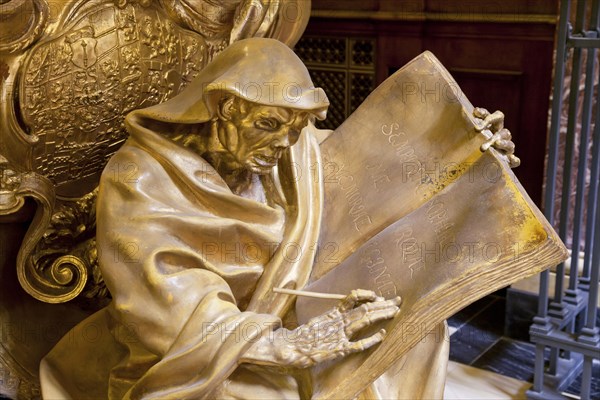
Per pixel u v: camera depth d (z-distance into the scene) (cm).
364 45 290
